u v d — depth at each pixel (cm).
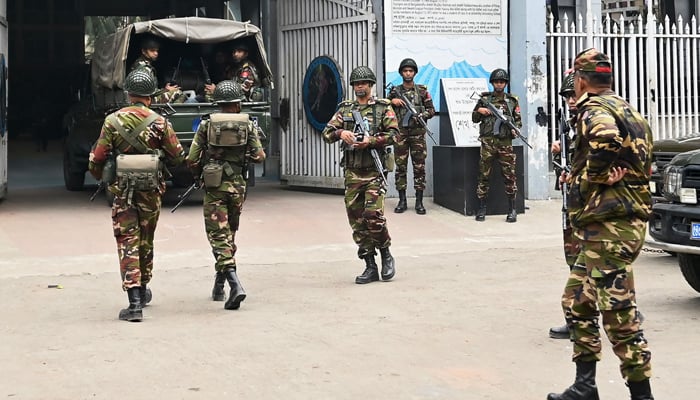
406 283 885
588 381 496
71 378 565
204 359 609
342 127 880
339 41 1517
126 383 554
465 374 572
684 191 755
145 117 743
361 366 590
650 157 487
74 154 1573
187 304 795
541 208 1419
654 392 530
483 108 1284
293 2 1606
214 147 781
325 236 1172
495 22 1496
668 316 734
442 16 1470
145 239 757
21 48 3253
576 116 492
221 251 779
